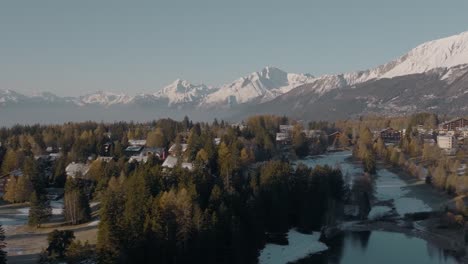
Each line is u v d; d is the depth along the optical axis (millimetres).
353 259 141375
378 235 165875
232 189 143250
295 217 163000
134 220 114000
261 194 153375
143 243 110562
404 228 172625
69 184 169000
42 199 160500
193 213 121000
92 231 144875
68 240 119938
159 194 128875
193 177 149875
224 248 123312
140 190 133000
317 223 164000
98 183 188250
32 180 193125
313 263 137125
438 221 176250
